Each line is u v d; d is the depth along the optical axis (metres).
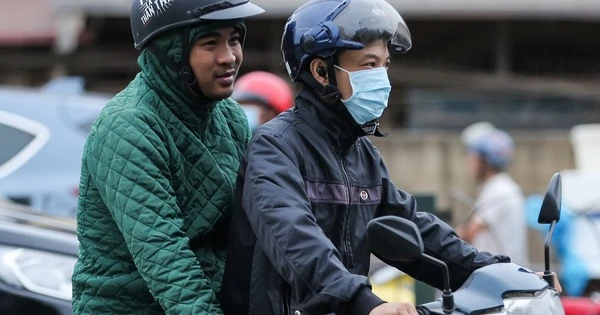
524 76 42.47
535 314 8.81
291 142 9.73
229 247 9.94
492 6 41.72
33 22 44.22
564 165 35.75
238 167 10.78
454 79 40.62
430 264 10.45
